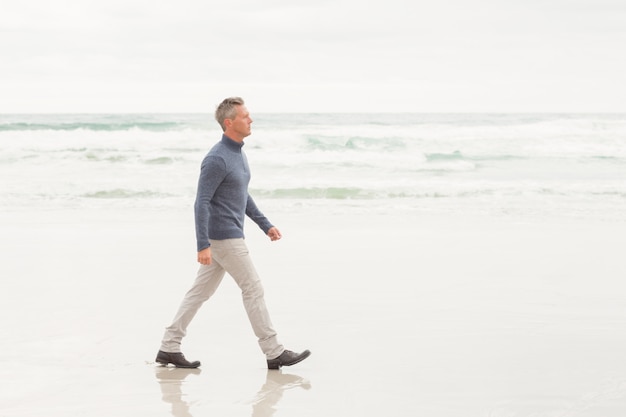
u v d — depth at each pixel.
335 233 10.63
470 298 6.73
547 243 9.84
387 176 18.20
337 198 14.89
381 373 4.57
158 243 9.72
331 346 5.23
